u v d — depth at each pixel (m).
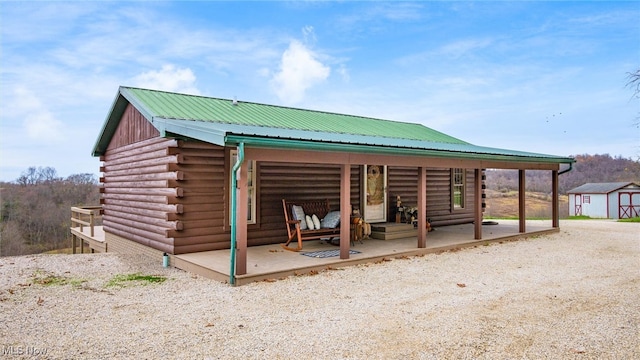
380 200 11.45
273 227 9.18
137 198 9.51
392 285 6.03
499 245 10.01
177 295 5.54
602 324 4.38
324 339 3.95
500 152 10.86
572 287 5.98
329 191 10.17
